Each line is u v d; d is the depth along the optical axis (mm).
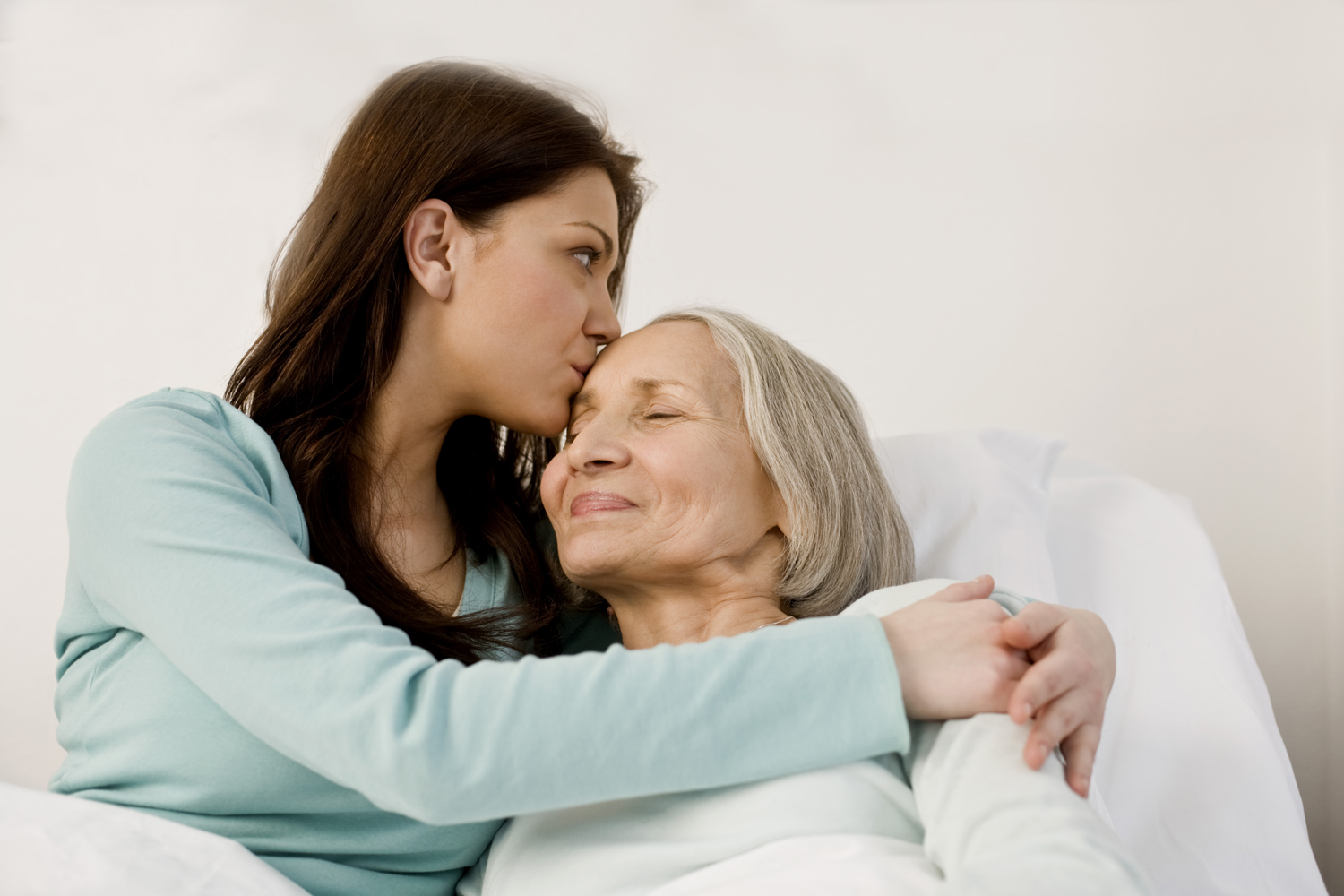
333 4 2021
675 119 2129
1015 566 1490
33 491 1904
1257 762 1308
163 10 1985
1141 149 2055
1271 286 2006
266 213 2000
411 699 747
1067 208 2076
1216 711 1372
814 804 821
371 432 1192
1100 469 1825
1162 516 1660
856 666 784
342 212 1187
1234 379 2012
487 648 1124
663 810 890
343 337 1173
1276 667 1958
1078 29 2062
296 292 1187
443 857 1035
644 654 778
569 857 900
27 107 1957
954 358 2098
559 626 1310
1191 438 2021
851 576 1141
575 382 1188
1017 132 2092
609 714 734
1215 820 1260
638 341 1169
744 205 2135
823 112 2121
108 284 1964
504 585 1261
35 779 1811
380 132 1199
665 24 2104
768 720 762
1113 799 1289
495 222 1153
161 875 790
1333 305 1961
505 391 1176
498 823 1062
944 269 2105
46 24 1960
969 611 854
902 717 771
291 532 1034
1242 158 2023
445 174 1148
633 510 1079
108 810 851
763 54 2115
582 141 1217
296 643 765
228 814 934
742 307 2135
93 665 982
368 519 1162
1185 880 1198
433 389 1194
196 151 1996
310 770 912
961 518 1541
